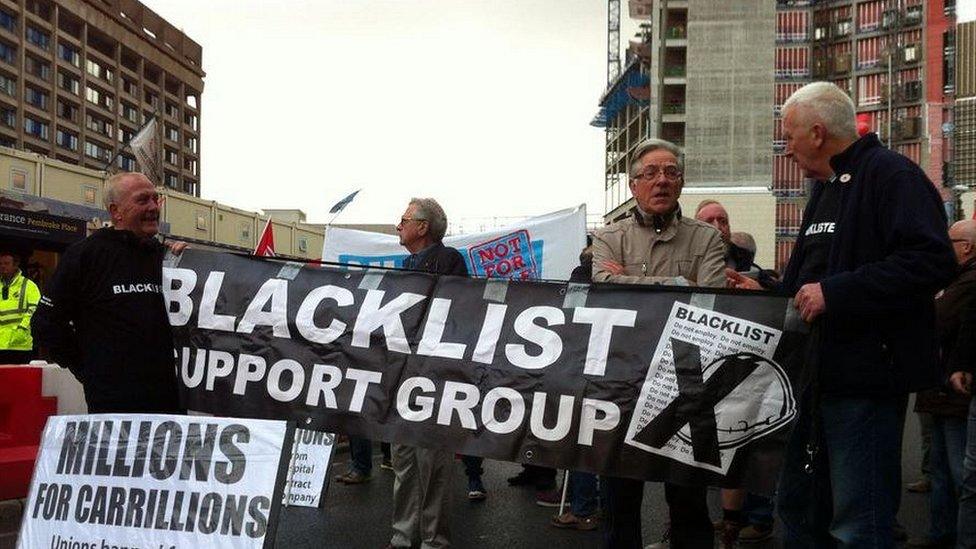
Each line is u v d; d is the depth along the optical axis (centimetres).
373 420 383
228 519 335
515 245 927
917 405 558
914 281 303
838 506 329
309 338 398
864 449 323
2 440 626
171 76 15012
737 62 5653
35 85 11738
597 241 411
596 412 355
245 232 5762
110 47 13375
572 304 366
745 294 345
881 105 8006
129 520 348
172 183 15125
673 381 348
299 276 408
